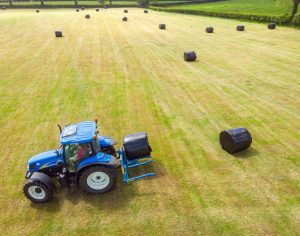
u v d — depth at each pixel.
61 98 17.44
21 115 15.40
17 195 9.45
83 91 18.41
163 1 110.00
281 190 9.09
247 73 21.23
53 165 9.21
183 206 8.59
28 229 8.08
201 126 13.48
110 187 9.00
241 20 55.59
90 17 66.25
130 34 39.97
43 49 31.00
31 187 8.62
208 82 19.48
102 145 9.89
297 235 7.42
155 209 8.54
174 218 8.16
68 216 8.45
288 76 20.25
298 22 43.75
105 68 23.41
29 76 21.92
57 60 26.28
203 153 11.32
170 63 24.56
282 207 8.38
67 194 9.29
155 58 26.31
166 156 11.21
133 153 10.02
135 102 16.42
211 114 14.66
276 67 22.59
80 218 8.35
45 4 111.69
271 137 12.34
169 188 9.40
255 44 31.88
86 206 8.77
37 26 50.22
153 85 19.16
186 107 15.59
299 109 14.91
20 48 31.89
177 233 7.67
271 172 10.01
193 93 17.58
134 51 29.17
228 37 36.91
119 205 8.76
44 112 15.62
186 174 10.08
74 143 8.52
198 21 56.53
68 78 21.11
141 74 21.62
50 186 8.60
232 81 19.56
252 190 9.13
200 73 21.56
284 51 28.02
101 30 44.06
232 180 9.66
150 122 14.01
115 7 108.94
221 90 17.94
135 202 8.84
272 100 16.16
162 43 33.34
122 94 17.69
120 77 21.02
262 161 10.66
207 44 32.59
